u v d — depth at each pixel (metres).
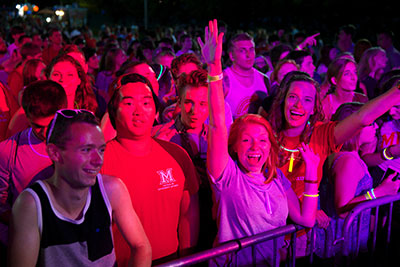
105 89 5.97
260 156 2.29
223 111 2.15
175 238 2.36
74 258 1.70
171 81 4.21
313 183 2.47
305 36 10.53
